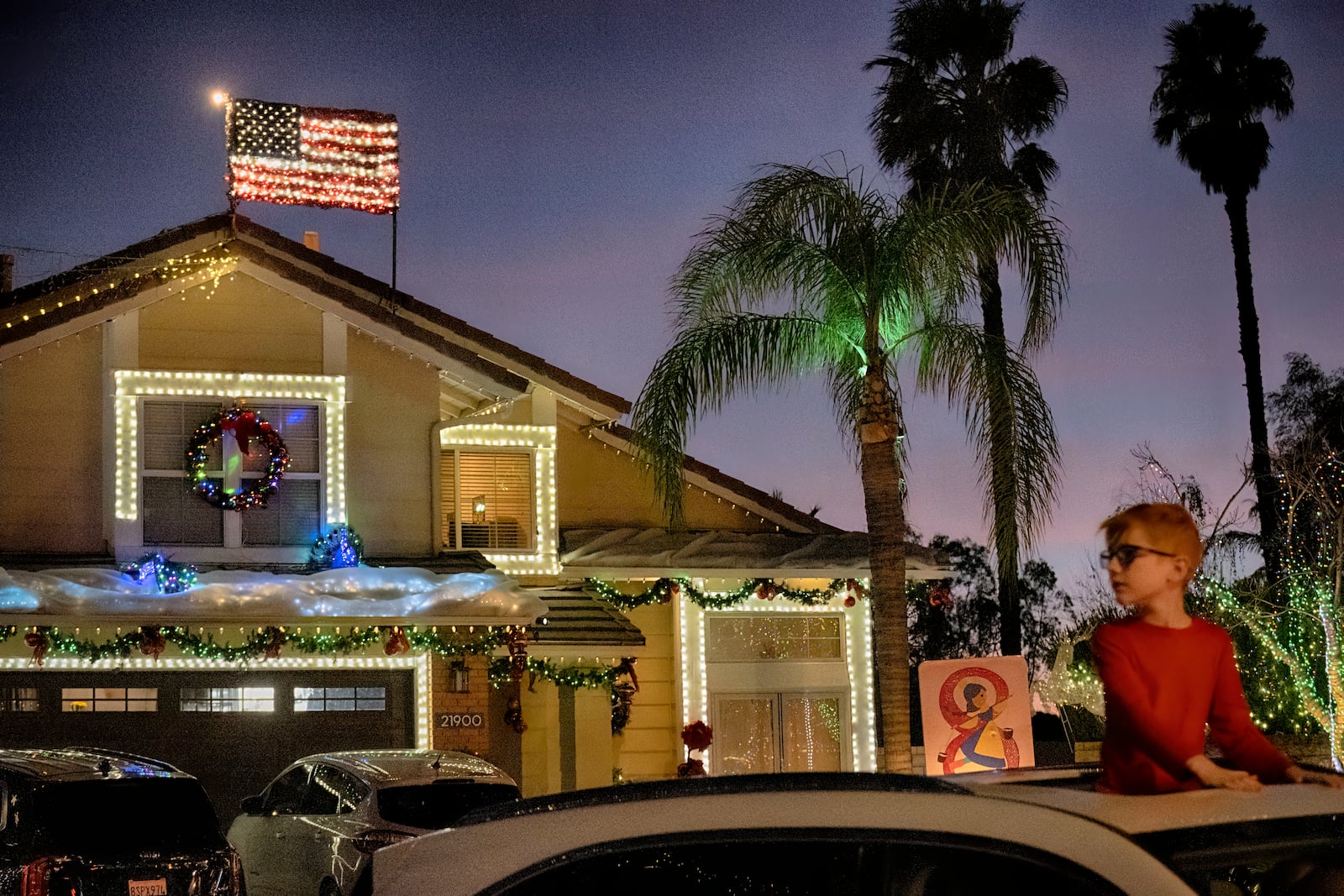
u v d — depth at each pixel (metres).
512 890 3.40
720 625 21.75
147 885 10.90
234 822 14.74
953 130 29.53
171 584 16.83
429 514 19.52
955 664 9.16
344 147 22.70
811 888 3.42
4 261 24.23
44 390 18.30
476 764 13.10
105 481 18.27
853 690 21.97
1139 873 3.38
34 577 16.41
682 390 15.34
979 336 15.09
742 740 21.58
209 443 18.42
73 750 12.66
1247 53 33.28
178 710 17.91
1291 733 19.31
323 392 19.03
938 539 36.81
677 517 15.55
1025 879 3.40
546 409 21.72
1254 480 22.52
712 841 3.44
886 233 15.07
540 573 21.09
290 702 18.33
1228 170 33.47
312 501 18.88
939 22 29.73
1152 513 4.29
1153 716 4.04
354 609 17.34
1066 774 4.42
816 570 21.33
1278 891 3.60
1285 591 19.83
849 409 15.58
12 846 10.80
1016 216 14.89
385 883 3.54
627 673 20.47
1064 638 18.72
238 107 22.17
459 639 18.52
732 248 15.17
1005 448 14.91
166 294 18.59
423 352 19.47
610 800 3.61
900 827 3.44
